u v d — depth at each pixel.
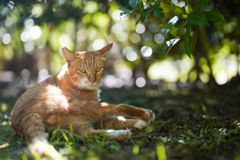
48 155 1.95
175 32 2.73
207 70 6.88
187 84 7.74
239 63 6.71
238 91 6.02
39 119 2.44
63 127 2.57
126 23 7.03
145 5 3.29
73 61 3.14
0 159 1.98
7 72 9.10
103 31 7.34
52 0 5.25
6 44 7.19
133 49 7.83
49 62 8.39
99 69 3.32
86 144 2.31
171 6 2.49
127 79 9.35
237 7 5.79
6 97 6.77
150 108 4.85
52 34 6.87
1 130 3.24
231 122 3.11
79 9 5.98
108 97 6.56
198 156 1.96
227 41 6.56
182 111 4.18
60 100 2.73
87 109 2.84
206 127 2.56
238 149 2.05
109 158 1.95
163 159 1.85
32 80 7.86
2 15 5.03
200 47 6.31
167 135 2.62
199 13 2.23
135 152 2.02
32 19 5.25
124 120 3.07
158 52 7.18
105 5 6.05
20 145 2.48
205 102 5.02
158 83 8.52
